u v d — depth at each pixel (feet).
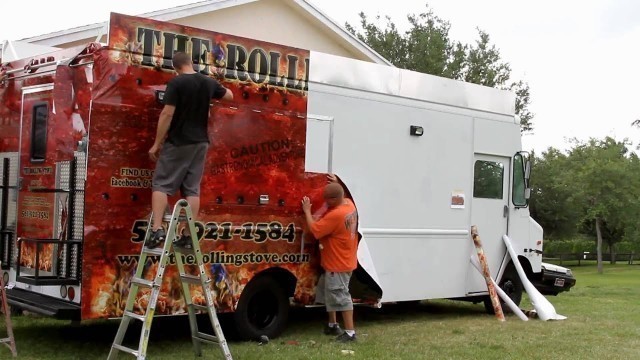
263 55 22.86
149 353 21.09
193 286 21.06
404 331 26.76
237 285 22.34
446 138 29.60
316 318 29.30
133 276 19.51
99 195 19.19
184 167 19.17
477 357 22.21
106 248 19.31
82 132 19.97
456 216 30.09
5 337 22.71
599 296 42.98
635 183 103.19
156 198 18.76
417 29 97.66
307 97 24.12
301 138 23.86
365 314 31.65
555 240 123.65
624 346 24.76
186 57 19.74
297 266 23.93
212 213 21.56
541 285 34.68
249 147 22.44
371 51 59.26
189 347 22.07
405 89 27.99
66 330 24.45
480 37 99.86
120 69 19.52
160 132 18.90
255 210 22.66
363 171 26.37
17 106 23.81
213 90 19.65
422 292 28.73
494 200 31.89
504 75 100.32
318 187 24.49
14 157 23.98
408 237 28.09
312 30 57.11
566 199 104.99
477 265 30.76
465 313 32.94
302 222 24.02
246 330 22.88
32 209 22.72
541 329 27.99
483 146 31.27
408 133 28.07
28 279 19.56
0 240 23.93
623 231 112.27
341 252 23.44
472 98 30.83
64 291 20.30
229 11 50.88
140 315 18.47
